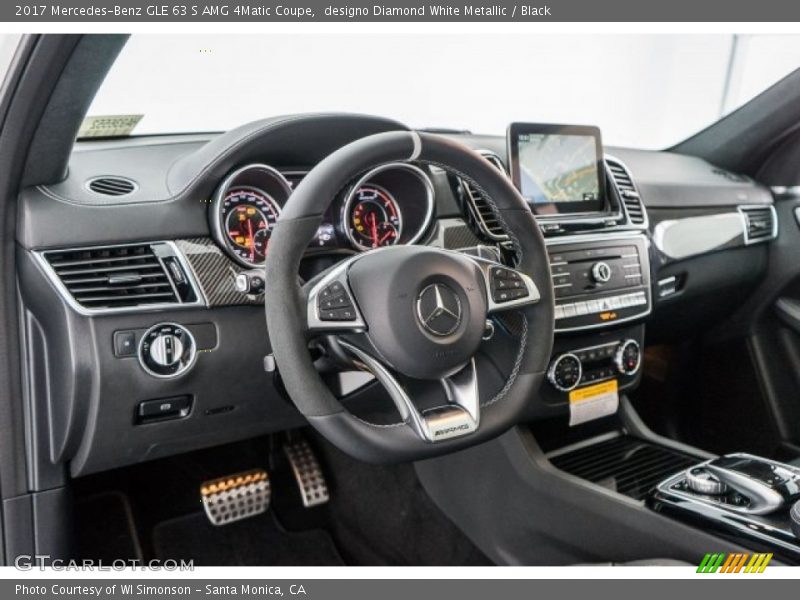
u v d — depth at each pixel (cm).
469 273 88
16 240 103
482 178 94
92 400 105
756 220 188
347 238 117
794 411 185
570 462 141
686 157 209
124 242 106
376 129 120
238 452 163
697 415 205
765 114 192
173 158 127
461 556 150
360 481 162
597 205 153
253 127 114
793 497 104
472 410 90
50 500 115
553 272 138
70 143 102
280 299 83
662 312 176
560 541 132
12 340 108
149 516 155
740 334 194
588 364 146
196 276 109
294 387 84
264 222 116
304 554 156
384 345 84
